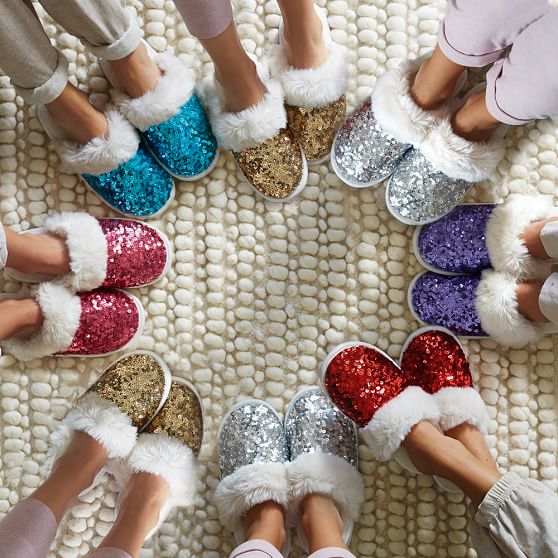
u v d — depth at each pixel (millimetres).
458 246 1013
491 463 969
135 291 1068
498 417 1076
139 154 986
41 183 1055
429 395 990
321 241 1075
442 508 1069
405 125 946
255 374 1080
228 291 1078
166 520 1061
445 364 1013
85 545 1062
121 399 983
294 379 1078
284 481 967
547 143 1060
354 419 991
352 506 984
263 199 1068
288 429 1047
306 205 1067
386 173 1024
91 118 909
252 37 1058
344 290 1076
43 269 937
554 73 697
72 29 775
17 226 1055
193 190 1066
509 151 1064
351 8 1062
